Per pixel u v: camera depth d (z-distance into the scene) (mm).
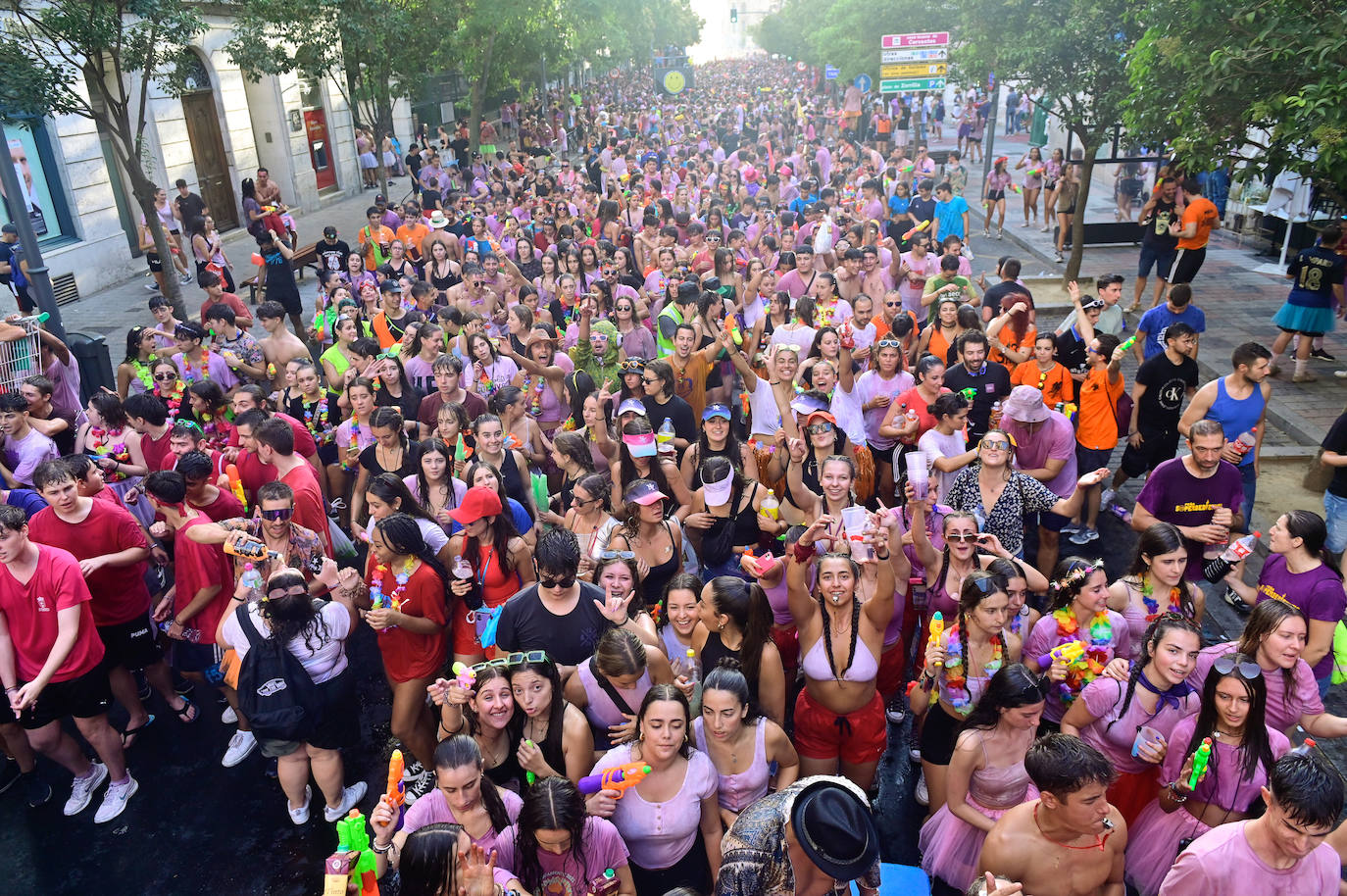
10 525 5289
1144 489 6520
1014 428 7430
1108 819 3637
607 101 59500
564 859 3875
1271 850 3496
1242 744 4203
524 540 6172
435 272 13781
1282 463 9547
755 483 6516
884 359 8172
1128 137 10195
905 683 6555
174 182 21688
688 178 21641
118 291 18500
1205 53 7770
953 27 29203
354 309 10000
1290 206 16250
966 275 12414
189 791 6066
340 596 5598
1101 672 4906
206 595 6098
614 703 4809
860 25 31656
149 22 12852
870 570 4945
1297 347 11555
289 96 26734
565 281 11039
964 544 5594
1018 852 3844
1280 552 5461
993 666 4797
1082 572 4992
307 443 7770
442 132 32000
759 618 4832
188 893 5266
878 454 8492
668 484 6828
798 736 5262
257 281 16281
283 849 5555
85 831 5750
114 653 6199
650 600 6125
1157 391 8117
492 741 4684
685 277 12094
